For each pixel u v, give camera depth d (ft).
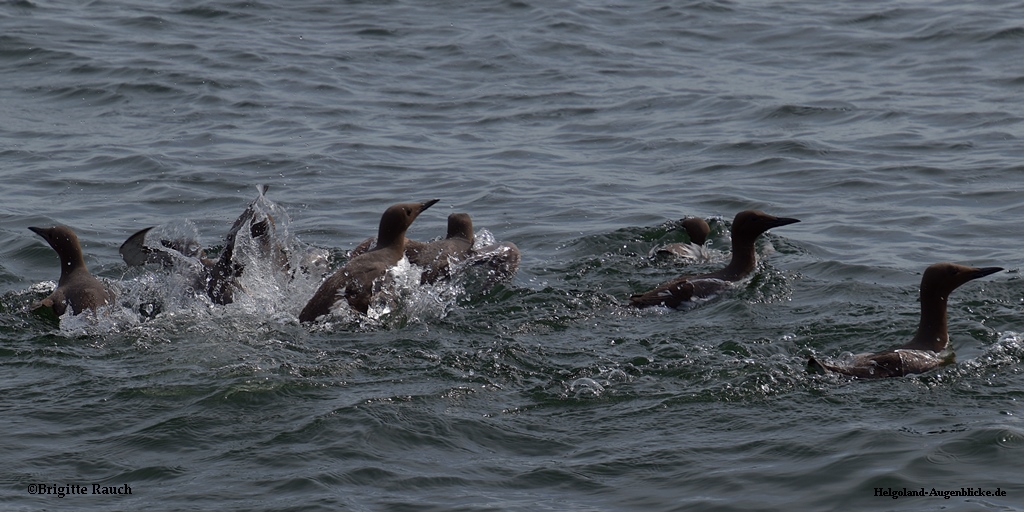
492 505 30.94
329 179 70.79
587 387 39.06
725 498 31.24
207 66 94.22
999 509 30.01
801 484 31.83
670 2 114.73
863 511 30.32
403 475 32.58
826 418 36.14
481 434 35.47
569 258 57.98
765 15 111.04
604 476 32.73
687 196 67.87
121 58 95.25
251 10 110.73
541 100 88.12
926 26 105.29
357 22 108.27
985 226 60.64
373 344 43.96
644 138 79.15
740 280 51.93
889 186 68.18
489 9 112.78
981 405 37.01
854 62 96.84
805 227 61.72
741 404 37.45
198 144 77.05
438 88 91.20
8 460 33.45
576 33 105.09
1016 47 98.22
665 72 95.04
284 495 31.37
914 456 33.04
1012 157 72.28
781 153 74.95
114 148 75.97
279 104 86.02
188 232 58.90
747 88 90.02
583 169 73.20
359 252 54.65
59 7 109.60
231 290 49.26
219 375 39.81
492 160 75.05
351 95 88.79
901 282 52.26
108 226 61.93
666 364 41.06
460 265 53.57
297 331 45.75
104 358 41.98
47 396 38.11
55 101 86.12
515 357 42.16
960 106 83.92
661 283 53.67
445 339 44.93
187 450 34.24
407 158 75.25
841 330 45.29
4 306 48.29
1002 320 45.91
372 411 36.52
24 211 63.72
